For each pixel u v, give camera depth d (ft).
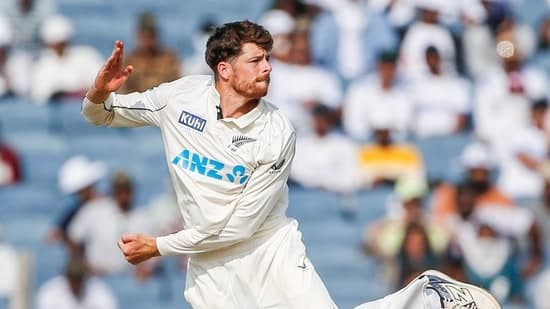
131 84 179.52
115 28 199.00
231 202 80.64
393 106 185.68
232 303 82.74
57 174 182.70
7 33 190.49
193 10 203.82
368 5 195.11
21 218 177.99
